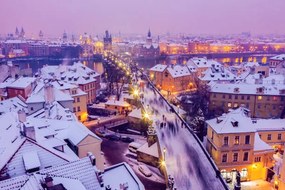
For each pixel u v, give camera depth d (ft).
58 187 69.36
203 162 170.91
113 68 489.67
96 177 85.15
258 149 171.83
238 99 297.74
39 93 227.20
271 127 202.49
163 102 307.58
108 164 181.78
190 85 415.03
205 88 331.36
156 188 155.22
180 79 399.85
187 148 189.78
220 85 311.68
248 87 300.20
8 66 338.95
